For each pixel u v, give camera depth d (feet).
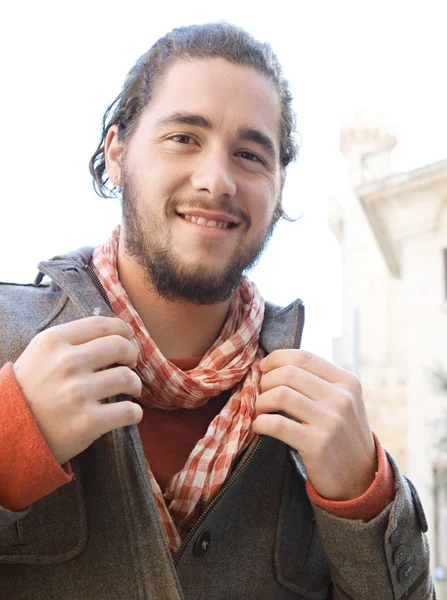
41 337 2.68
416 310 26.76
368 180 28.68
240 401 3.45
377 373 27.58
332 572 3.33
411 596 3.28
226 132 3.25
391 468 3.24
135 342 3.20
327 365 3.24
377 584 3.12
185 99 3.25
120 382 2.68
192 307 3.42
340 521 3.03
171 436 3.38
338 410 3.09
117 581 2.84
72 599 2.81
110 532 2.90
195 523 3.03
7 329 3.16
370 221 28.40
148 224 3.23
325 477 3.05
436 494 24.16
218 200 3.16
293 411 3.06
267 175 3.45
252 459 3.33
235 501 3.28
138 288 3.46
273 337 3.77
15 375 2.59
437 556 22.34
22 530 2.83
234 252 3.29
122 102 3.69
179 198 3.18
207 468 3.17
